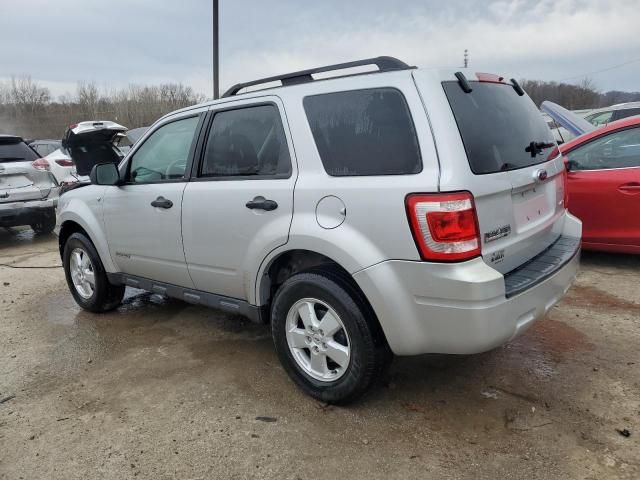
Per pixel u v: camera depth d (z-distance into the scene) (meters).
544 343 3.71
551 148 3.36
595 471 2.39
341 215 2.71
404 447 2.62
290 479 2.43
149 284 4.10
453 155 2.45
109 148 7.87
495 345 2.50
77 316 4.71
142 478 2.47
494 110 2.86
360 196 2.63
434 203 2.40
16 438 2.83
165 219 3.69
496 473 2.41
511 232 2.74
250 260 3.16
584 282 4.94
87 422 2.95
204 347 3.91
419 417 2.87
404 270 2.53
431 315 2.51
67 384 3.41
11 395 3.30
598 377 3.21
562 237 3.42
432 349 2.60
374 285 2.59
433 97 2.54
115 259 4.31
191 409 3.04
